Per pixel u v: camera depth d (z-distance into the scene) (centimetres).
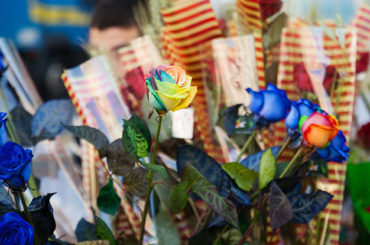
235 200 145
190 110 158
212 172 146
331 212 155
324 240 154
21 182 134
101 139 147
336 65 161
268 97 149
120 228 154
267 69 165
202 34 167
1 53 166
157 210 153
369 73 172
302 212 145
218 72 163
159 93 132
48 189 156
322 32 163
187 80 134
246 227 148
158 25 168
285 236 153
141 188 150
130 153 141
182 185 141
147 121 154
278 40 167
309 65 162
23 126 160
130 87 160
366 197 164
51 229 140
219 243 147
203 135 160
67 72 164
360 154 170
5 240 133
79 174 158
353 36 163
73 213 155
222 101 161
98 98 161
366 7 172
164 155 156
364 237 163
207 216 148
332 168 155
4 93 163
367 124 169
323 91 160
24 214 138
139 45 165
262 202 144
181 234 153
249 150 156
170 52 167
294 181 143
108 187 146
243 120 155
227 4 171
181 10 167
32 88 168
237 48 164
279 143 155
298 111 142
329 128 137
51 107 161
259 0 166
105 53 166
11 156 133
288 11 169
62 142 161
